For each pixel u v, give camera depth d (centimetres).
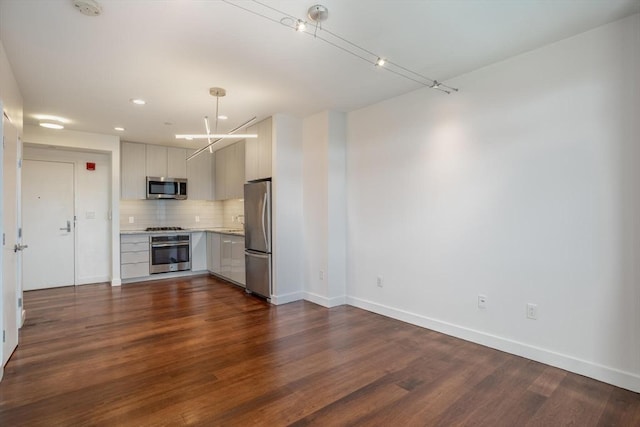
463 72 313
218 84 334
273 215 448
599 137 242
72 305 437
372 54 275
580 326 252
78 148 517
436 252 342
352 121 430
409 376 250
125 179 581
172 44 257
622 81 233
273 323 368
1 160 232
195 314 401
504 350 292
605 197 240
